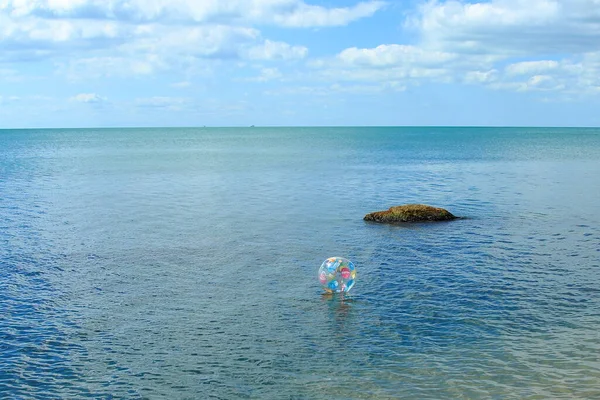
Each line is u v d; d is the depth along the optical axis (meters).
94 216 31.45
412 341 13.19
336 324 14.34
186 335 13.70
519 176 52.91
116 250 23.06
